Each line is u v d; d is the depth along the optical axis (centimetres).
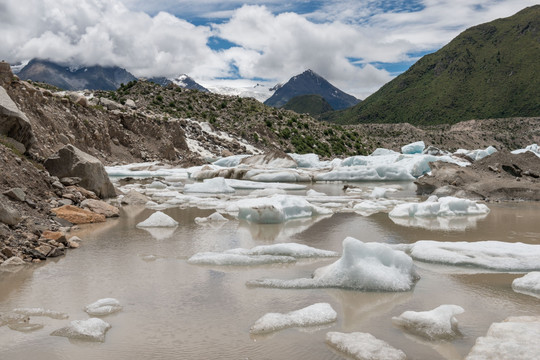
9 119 1852
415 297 754
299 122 8125
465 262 945
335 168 3856
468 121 19612
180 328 623
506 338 563
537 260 943
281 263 959
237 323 641
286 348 564
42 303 711
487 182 2212
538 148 5200
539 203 1984
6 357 539
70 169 1848
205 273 880
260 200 1652
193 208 1789
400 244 1105
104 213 1517
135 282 820
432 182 2381
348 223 1457
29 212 1268
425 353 552
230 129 6844
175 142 5259
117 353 550
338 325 638
